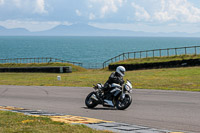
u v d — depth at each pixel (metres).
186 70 35.53
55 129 8.00
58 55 174.25
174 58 44.91
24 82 31.69
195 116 10.97
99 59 145.25
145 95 17.73
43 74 47.19
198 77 28.16
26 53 191.88
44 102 16.17
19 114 10.95
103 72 45.81
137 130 8.33
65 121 9.61
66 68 50.25
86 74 42.03
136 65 46.03
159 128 9.08
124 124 9.34
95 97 13.48
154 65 44.16
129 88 12.66
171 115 11.28
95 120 10.07
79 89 22.38
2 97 19.14
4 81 34.28
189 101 14.88
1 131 7.69
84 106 14.40
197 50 170.25
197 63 40.09
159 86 22.98
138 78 30.53
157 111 12.30
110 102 12.98
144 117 11.02
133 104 14.46
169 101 15.09
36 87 25.22
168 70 37.72
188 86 22.22
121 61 51.56
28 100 17.25
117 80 12.91
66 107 14.14
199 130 8.73
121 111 12.55
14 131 7.69
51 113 11.97
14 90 23.20
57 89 22.86
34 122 9.10
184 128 9.02
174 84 23.84
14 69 55.25
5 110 12.66
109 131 7.93
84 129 8.08
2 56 163.50
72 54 183.62
